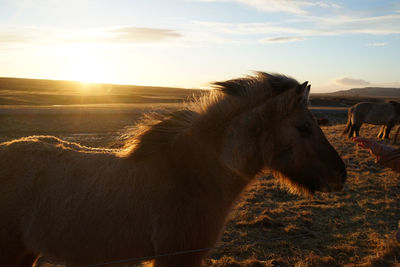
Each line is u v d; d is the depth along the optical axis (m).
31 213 2.88
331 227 6.50
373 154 3.04
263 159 2.79
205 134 2.79
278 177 2.97
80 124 26.42
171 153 2.80
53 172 2.96
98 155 3.08
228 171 2.78
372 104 19.14
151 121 3.04
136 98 75.81
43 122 26.39
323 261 5.09
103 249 2.77
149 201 2.71
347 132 20.12
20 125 24.77
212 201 2.73
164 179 2.74
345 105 75.88
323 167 2.73
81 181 2.87
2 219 2.85
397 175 10.40
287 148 2.75
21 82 151.25
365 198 8.25
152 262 2.86
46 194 2.88
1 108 33.28
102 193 2.78
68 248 2.84
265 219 6.59
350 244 5.71
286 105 2.71
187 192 2.68
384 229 6.39
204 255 2.78
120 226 2.72
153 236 2.68
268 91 2.81
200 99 3.06
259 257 5.29
